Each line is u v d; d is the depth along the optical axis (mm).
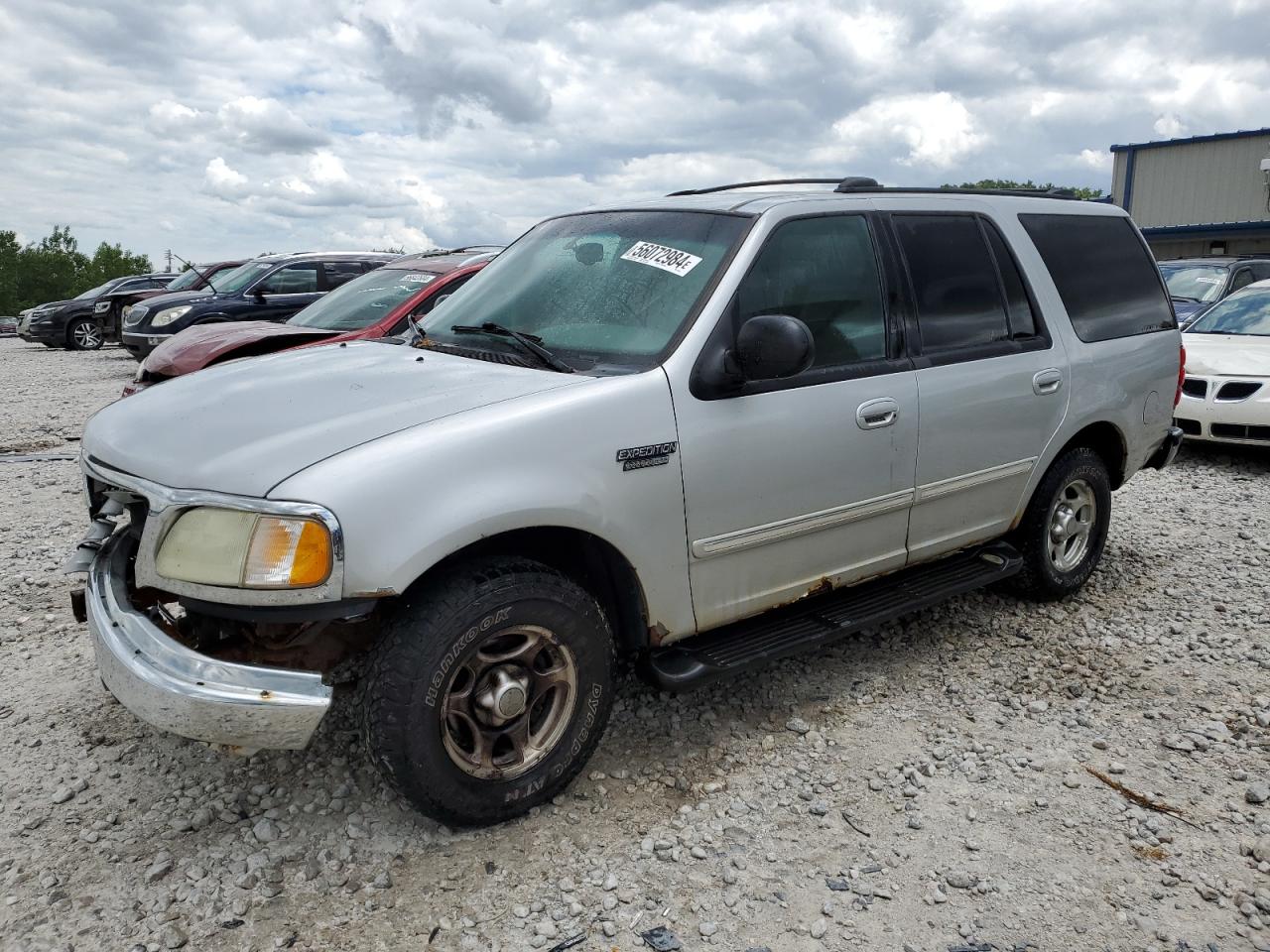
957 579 4168
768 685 3996
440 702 2756
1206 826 3041
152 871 2777
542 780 3023
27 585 5148
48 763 3369
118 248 113750
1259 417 7676
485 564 2863
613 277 3562
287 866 2834
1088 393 4578
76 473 7973
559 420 2904
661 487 3105
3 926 2574
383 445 2678
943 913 2654
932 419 3857
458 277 6895
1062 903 2691
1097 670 4137
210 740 2586
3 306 99438
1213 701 3863
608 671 3125
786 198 3664
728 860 2877
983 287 4207
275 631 3096
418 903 2682
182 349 6941
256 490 2578
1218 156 28312
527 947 2527
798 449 3426
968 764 3387
